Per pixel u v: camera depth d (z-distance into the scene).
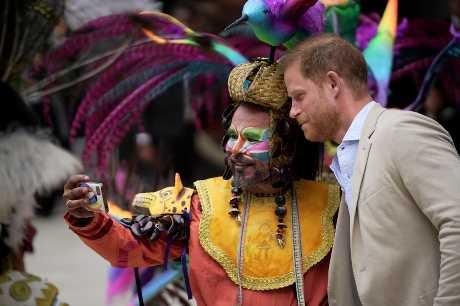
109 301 11.08
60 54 9.86
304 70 6.87
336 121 6.89
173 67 10.02
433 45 10.44
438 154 6.38
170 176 11.66
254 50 9.62
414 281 6.50
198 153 14.32
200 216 7.65
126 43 9.98
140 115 11.14
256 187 7.55
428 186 6.33
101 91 10.19
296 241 7.39
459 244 6.14
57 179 8.36
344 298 6.94
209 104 12.73
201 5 12.49
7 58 9.23
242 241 7.42
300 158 7.77
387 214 6.50
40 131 8.52
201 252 7.51
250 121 7.49
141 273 10.41
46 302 8.45
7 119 8.34
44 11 9.23
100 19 9.63
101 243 7.45
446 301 6.18
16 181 8.15
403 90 10.98
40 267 17.41
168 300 10.38
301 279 7.26
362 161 6.66
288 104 7.48
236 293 7.36
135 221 7.66
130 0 9.74
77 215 7.31
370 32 10.06
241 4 12.45
